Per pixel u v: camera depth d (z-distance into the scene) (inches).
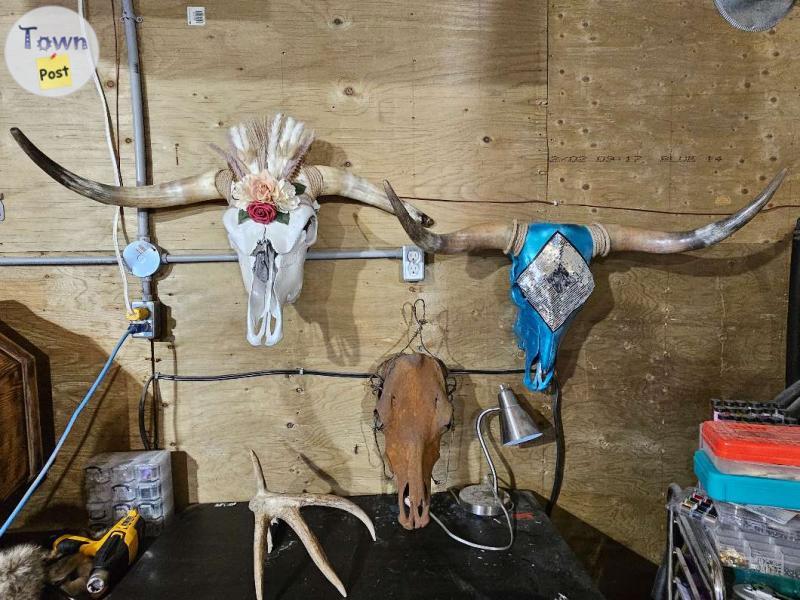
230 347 52.7
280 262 43.0
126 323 51.9
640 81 54.5
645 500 57.0
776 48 54.9
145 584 39.5
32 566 38.8
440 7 52.5
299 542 45.0
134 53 49.5
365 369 54.0
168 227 51.4
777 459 37.8
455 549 43.8
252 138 46.3
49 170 40.7
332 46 51.9
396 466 44.9
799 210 55.4
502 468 55.8
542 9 53.2
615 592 57.5
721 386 56.3
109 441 52.4
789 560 35.7
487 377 55.0
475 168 53.8
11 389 46.2
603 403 56.0
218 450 53.2
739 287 55.8
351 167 52.8
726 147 55.2
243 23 51.0
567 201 54.6
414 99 52.9
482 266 54.2
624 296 55.4
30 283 50.9
